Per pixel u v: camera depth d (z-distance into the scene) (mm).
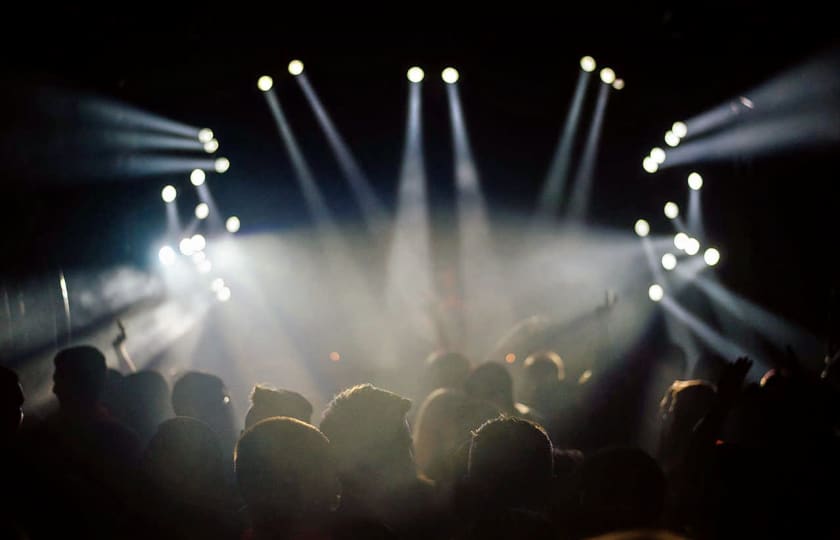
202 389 4445
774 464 3662
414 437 4332
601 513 3207
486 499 3074
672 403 4297
